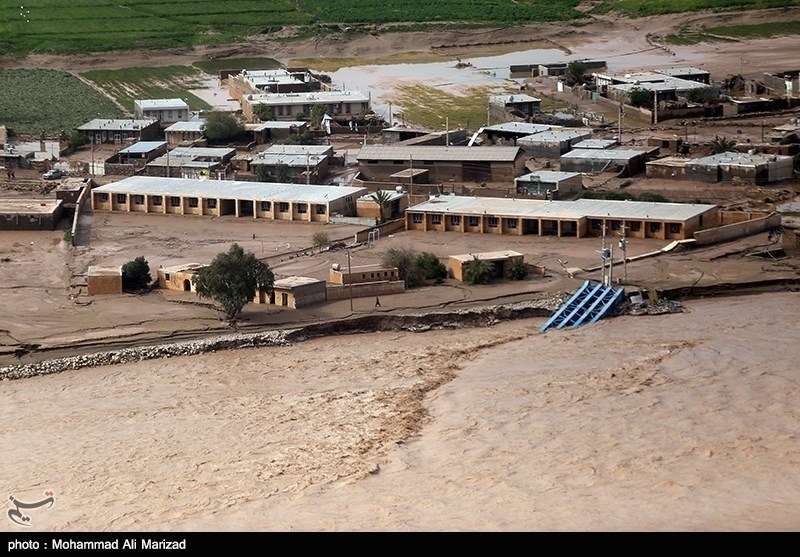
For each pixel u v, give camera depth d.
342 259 160.25
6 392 116.75
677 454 90.69
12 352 126.19
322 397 109.81
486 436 96.94
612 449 92.31
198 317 135.62
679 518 77.25
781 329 127.69
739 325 129.88
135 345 127.94
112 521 81.50
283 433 100.44
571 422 99.12
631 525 76.00
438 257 159.62
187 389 114.75
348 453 94.44
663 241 164.75
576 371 114.44
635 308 137.38
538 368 116.38
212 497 85.75
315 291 139.88
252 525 78.94
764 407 101.38
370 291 143.00
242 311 137.25
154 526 79.88
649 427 97.12
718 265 153.25
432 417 103.44
